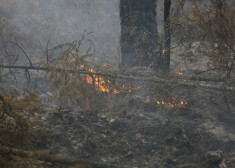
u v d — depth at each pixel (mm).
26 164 3635
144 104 6758
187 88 6551
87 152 4766
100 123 5879
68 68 6855
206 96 7055
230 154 4797
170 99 6609
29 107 5219
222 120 6176
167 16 7688
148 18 7961
